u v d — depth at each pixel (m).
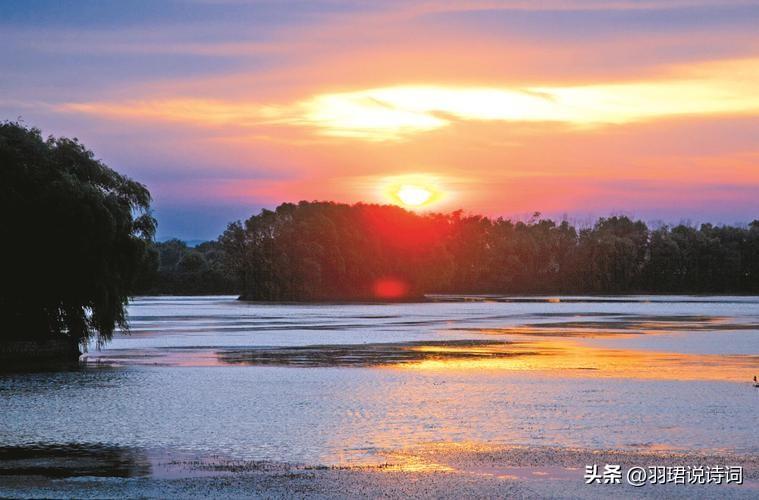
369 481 29.59
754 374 56.84
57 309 70.69
